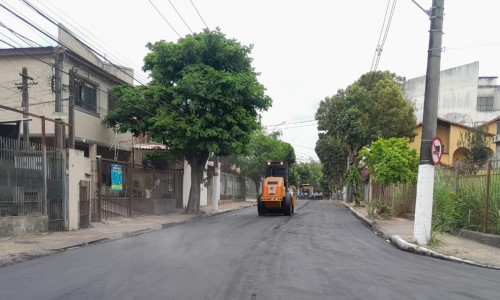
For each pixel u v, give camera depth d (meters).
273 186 25.36
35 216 13.86
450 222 14.60
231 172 45.81
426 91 12.48
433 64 12.40
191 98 22.14
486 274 8.70
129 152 28.06
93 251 10.84
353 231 17.03
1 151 12.92
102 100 23.58
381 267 9.14
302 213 27.70
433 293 6.91
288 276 7.96
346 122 33.16
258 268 8.68
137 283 7.19
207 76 21.95
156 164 29.61
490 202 13.23
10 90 20.33
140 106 22.14
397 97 32.62
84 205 16.75
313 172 105.00
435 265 9.59
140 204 22.78
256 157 45.00
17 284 7.12
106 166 21.56
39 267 8.63
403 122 32.50
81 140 21.41
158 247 11.59
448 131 37.06
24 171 13.71
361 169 43.84
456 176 15.95
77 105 21.23
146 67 23.88
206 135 21.84
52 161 15.01
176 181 27.98
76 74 18.34
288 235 15.06
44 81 20.08
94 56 23.25
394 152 19.61
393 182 19.75
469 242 12.93
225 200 41.09
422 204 12.23
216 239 13.47
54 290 6.71
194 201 25.39
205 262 9.26
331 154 49.31
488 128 34.38
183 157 25.78
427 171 12.27
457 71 44.91
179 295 6.44
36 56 20.17
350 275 8.19
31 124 20.16
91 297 6.31
